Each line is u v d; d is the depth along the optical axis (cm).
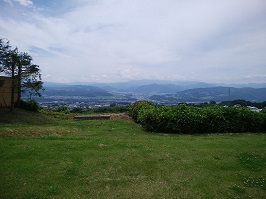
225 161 928
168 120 1590
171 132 1600
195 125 1560
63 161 871
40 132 1416
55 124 1977
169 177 768
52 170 784
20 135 1306
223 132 1611
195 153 1025
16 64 2322
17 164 821
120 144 1156
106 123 2078
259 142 1252
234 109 1648
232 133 1566
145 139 1315
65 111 3256
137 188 687
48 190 651
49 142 1152
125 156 949
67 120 2431
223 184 728
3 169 773
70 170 790
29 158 889
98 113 3219
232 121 1619
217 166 873
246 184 730
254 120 1625
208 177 777
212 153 1028
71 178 733
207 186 712
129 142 1209
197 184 723
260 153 1040
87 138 1299
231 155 1005
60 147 1059
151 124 1636
